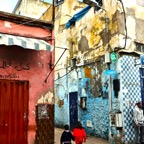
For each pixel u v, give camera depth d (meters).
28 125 7.90
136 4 11.48
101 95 11.80
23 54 8.19
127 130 9.95
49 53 8.65
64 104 15.51
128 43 10.78
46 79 8.44
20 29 8.20
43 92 8.33
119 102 10.28
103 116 11.52
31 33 8.37
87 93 13.00
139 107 10.00
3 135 7.45
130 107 10.23
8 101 7.70
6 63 7.86
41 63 8.45
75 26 14.76
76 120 13.84
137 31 11.20
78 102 13.73
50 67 8.59
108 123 11.12
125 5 11.09
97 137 11.83
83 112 13.22
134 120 9.95
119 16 10.85
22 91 7.98
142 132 9.94
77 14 14.23
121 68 10.36
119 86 10.35
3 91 7.67
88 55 13.10
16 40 7.07
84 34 13.67
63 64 15.96
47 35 8.66
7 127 7.55
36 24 8.48
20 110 7.85
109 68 11.17
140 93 10.62
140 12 11.53
